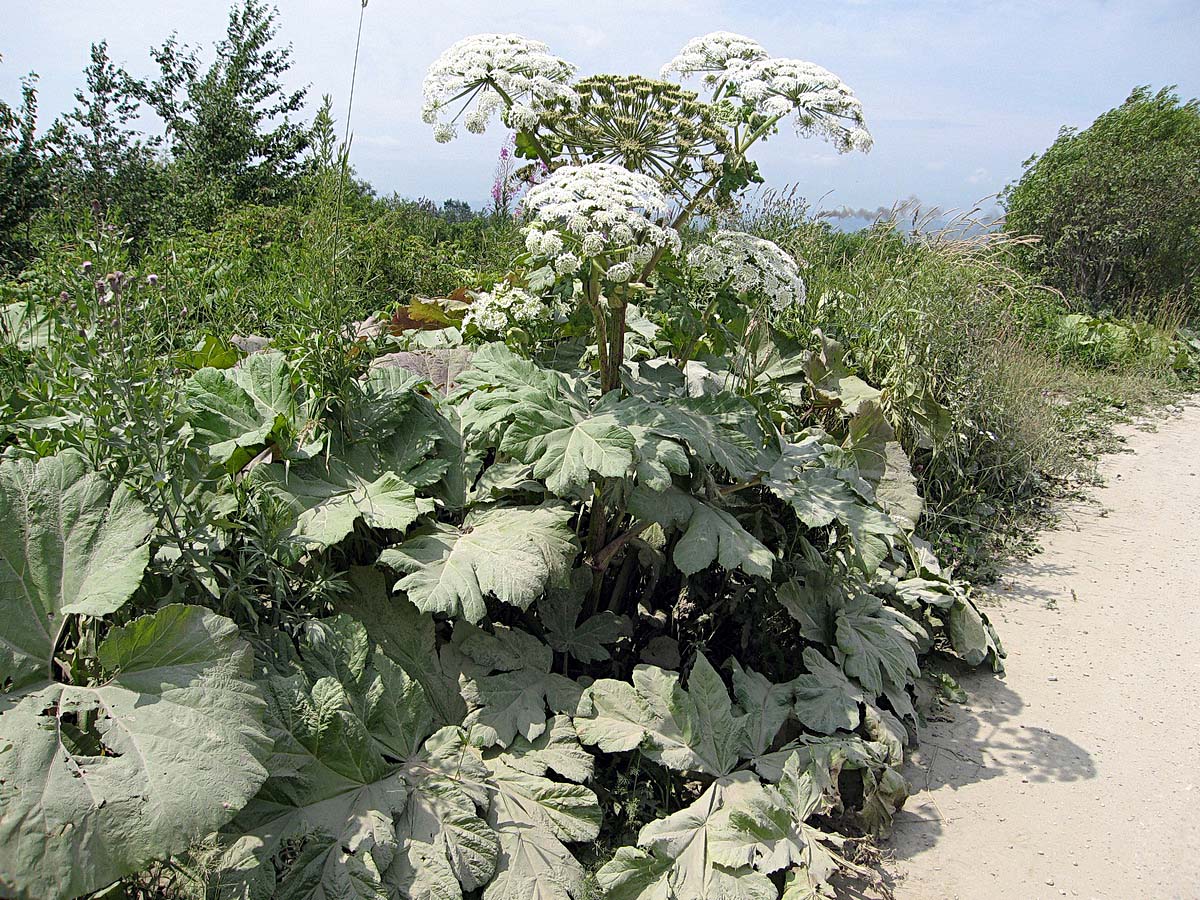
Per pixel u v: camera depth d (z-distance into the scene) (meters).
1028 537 6.02
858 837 3.02
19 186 9.54
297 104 17.12
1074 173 14.73
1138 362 11.21
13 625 2.08
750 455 3.43
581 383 3.35
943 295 6.30
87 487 2.25
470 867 2.38
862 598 3.88
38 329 3.06
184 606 2.15
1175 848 3.07
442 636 3.21
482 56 3.22
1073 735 3.77
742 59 3.59
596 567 3.41
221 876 2.11
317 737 2.41
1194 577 5.41
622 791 2.93
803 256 6.36
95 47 13.93
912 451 5.91
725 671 3.68
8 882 1.68
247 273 5.15
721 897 2.52
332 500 2.98
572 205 2.91
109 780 1.87
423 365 4.13
